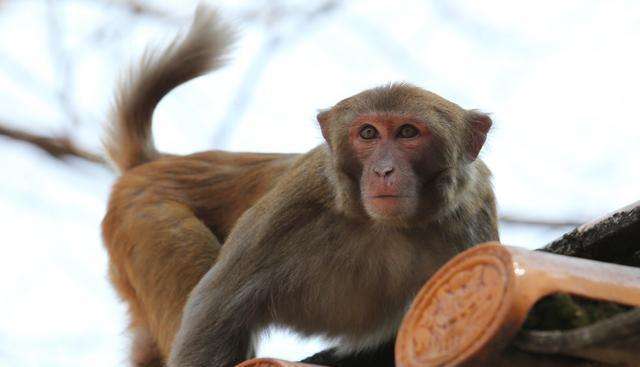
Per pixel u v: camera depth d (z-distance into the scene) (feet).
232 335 35.37
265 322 36.91
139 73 51.67
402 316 37.63
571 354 19.22
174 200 45.47
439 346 19.26
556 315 19.29
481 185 37.27
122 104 51.55
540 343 18.45
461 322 18.98
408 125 34.19
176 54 51.96
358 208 34.94
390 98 34.42
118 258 45.75
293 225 36.01
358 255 36.27
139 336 47.09
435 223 35.76
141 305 45.44
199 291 36.37
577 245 26.68
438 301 19.74
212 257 43.24
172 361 35.40
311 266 36.11
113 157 52.19
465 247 36.24
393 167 33.53
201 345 35.01
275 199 36.52
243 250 35.88
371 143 34.35
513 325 18.11
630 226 25.75
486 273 18.98
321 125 36.91
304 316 37.42
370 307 37.37
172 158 47.60
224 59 53.06
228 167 46.44
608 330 17.60
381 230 35.60
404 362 19.80
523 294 18.10
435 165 34.37
